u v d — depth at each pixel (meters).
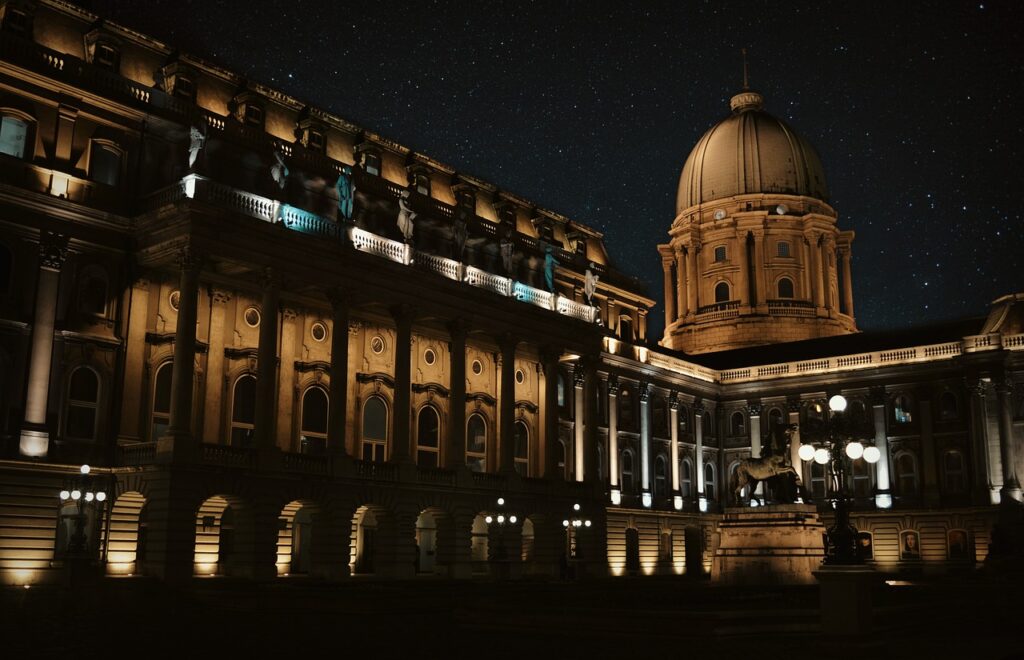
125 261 47.72
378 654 22.00
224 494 45.28
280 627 28.06
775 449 47.22
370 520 58.19
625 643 24.27
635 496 78.50
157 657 20.83
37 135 45.09
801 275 107.06
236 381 52.12
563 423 72.12
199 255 45.81
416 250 57.59
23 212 44.06
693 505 84.94
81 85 46.56
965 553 74.94
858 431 26.42
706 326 107.19
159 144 50.06
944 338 81.06
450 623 29.81
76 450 44.62
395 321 56.19
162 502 43.12
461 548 57.50
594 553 67.44
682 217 114.56
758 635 24.72
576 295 76.50
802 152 112.44
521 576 60.72
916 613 28.89
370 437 58.59
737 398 89.19
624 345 79.88
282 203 50.38
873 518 79.38
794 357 89.50
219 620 30.25
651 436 81.06
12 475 42.16
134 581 40.91
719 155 112.94
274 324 48.94
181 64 52.19
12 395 42.84
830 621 22.59
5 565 41.28
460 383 59.25
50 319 44.28
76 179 46.12
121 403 46.53
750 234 108.25
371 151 63.09
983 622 30.30
